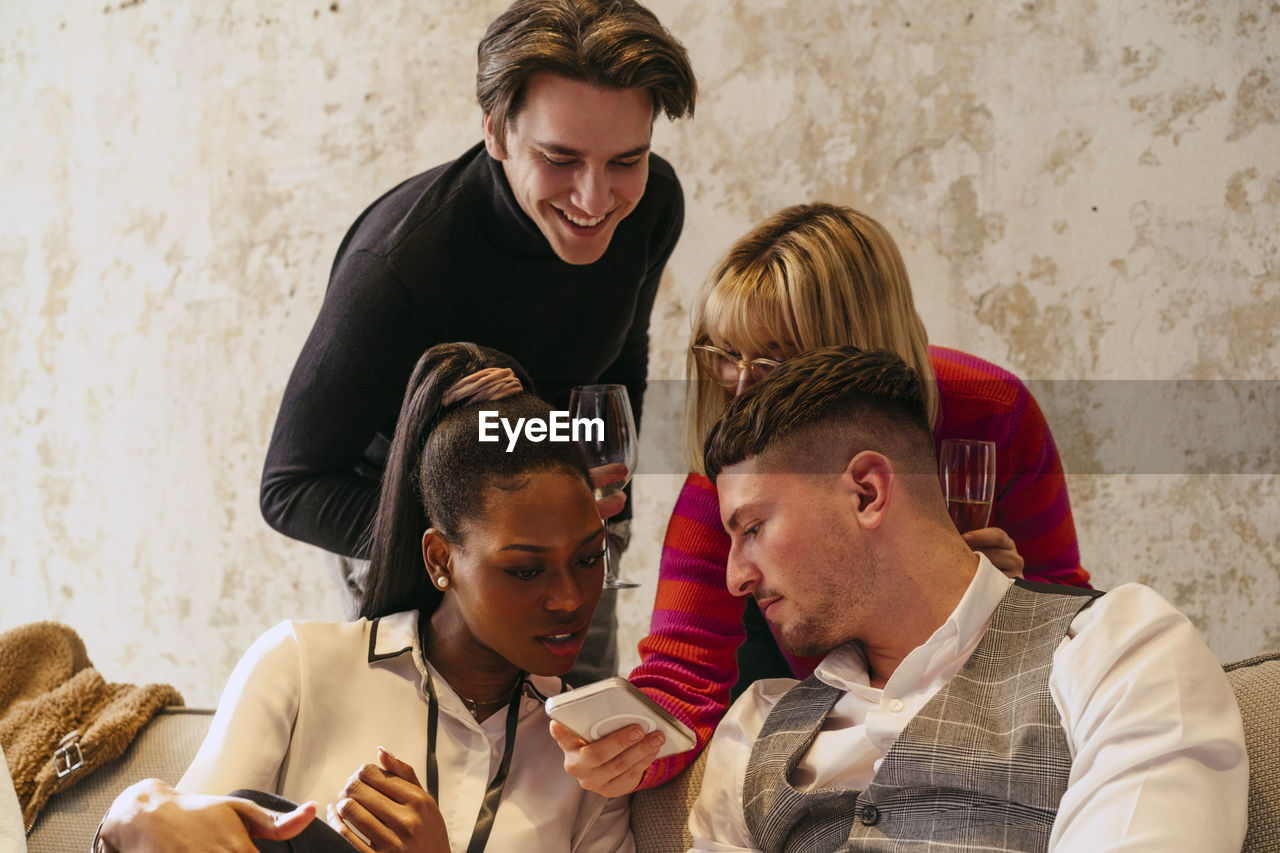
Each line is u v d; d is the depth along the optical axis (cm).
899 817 111
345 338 169
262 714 123
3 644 156
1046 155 288
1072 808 100
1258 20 282
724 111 299
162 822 101
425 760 125
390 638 132
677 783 135
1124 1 284
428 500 127
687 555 152
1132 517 292
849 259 147
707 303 151
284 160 324
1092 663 105
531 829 123
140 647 341
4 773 131
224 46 327
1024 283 290
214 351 332
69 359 345
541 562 120
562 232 161
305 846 102
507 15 153
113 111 338
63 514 347
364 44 317
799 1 295
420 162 314
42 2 343
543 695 133
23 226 347
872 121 293
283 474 175
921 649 115
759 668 181
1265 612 289
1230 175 284
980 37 288
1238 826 98
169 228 335
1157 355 288
